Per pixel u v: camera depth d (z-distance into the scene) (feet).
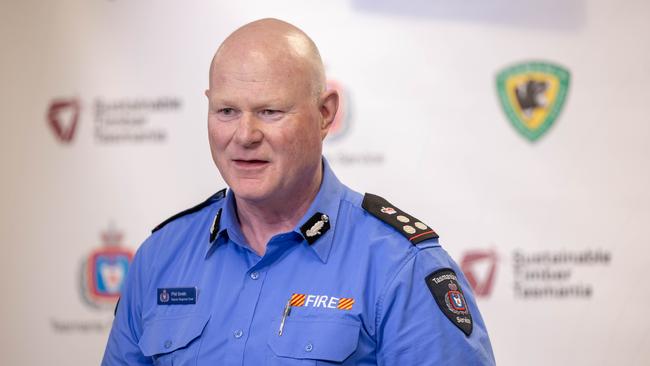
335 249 11.57
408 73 21.45
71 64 22.25
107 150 22.25
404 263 11.26
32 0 22.33
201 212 12.98
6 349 22.40
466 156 21.45
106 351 12.90
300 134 10.99
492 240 21.43
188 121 22.03
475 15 21.36
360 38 21.52
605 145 21.27
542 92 21.33
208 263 12.14
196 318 11.69
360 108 21.50
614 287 21.25
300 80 10.97
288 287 11.39
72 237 22.35
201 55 21.97
